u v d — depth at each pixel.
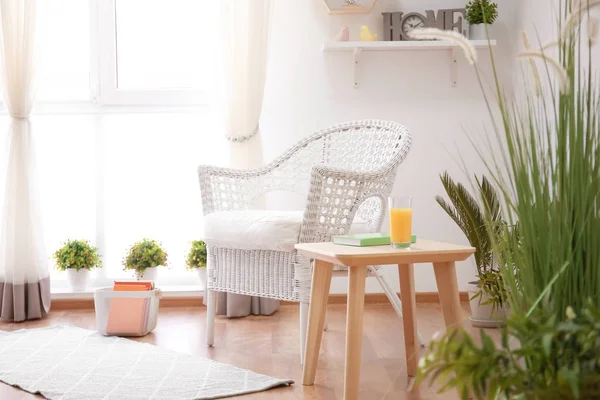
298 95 3.85
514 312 1.22
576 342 1.04
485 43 3.69
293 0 3.84
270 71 3.85
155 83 3.98
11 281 3.53
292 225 2.55
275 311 3.68
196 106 3.95
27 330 3.24
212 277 2.91
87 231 4.04
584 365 1.03
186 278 4.02
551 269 1.21
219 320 3.47
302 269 2.55
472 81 3.83
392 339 2.97
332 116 3.86
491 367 1.05
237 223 2.73
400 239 2.14
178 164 4.02
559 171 1.21
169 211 4.04
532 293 1.22
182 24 3.97
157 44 3.97
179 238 4.04
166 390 2.25
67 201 4.03
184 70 3.98
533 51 1.16
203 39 3.96
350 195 2.59
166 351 2.80
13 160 3.57
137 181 4.02
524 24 3.60
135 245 3.77
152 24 3.97
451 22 3.72
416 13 3.74
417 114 3.85
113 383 2.34
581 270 1.19
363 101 3.85
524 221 1.24
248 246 2.69
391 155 2.77
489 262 3.08
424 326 3.22
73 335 3.11
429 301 3.84
